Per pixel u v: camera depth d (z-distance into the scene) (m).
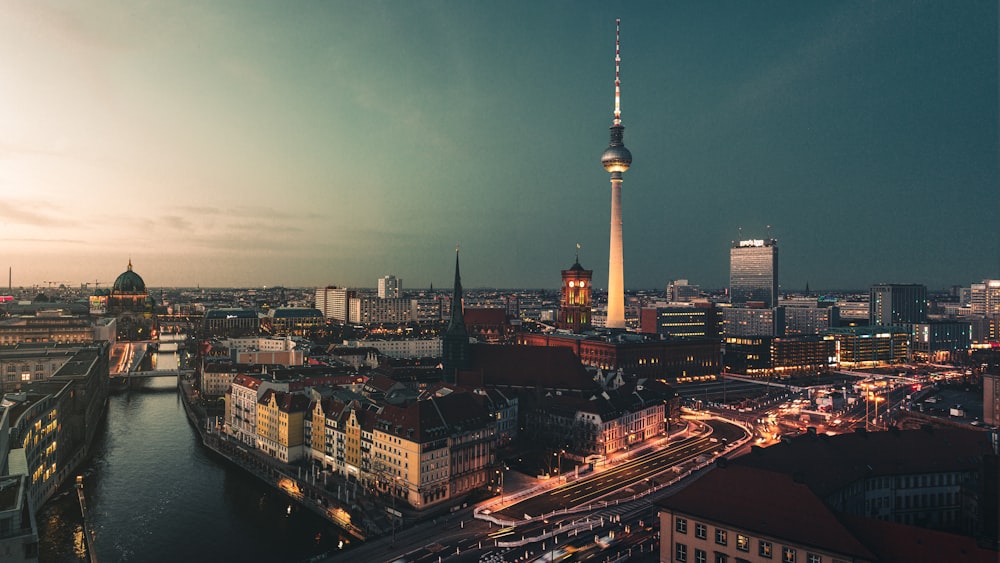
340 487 164.38
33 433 154.00
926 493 129.50
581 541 128.75
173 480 179.88
